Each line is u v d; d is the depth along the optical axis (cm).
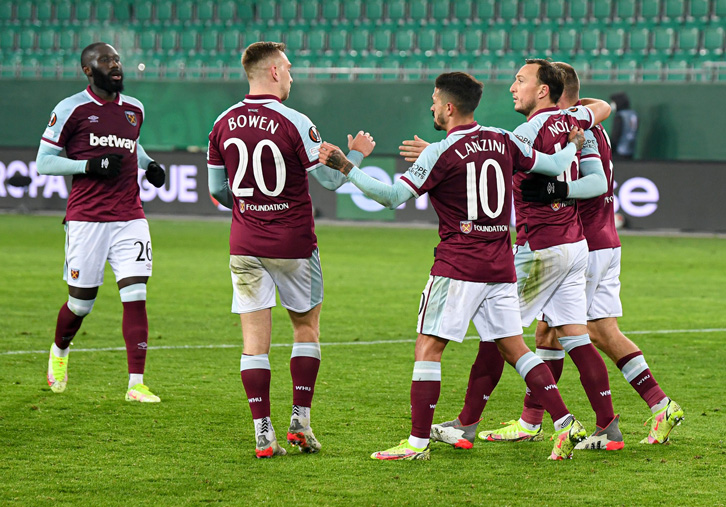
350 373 1567
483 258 1051
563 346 1152
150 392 1363
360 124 4769
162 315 2155
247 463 1047
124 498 916
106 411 1281
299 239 1097
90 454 1073
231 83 4878
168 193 4812
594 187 1110
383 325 2058
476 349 1806
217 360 1664
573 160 1127
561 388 1469
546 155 1086
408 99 4703
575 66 4906
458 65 4834
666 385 1491
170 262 3117
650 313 2252
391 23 5472
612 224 1198
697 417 1282
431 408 1067
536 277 1127
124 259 1389
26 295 2403
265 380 1080
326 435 1179
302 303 1117
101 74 1370
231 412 1285
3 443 1114
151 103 4959
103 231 1384
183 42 5612
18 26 5866
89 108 1380
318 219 4728
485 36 5241
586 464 1059
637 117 4391
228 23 5750
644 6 5141
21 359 1634
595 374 1124
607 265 1177
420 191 1046
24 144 5084
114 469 1014
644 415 1298
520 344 1080
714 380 1531
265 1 5709
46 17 5953
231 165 1088
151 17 5850
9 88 5072
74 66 5525
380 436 1175
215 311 2219
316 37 5438
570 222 1129
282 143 1073
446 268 1055
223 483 969
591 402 1134
